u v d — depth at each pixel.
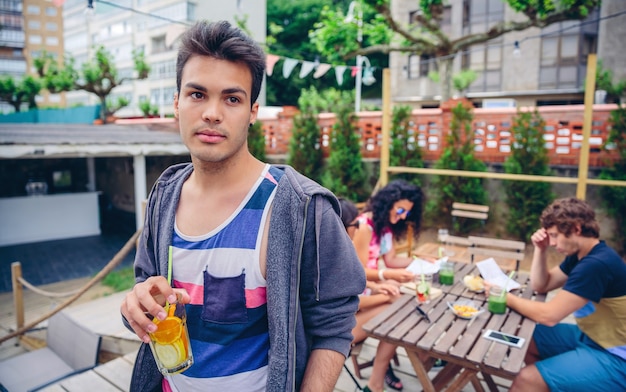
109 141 8.66
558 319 2.17
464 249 4.92
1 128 9.92
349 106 8.24
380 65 23.48
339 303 0.96
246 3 19.86
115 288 7.39
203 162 0.96
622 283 2.03
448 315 2.42
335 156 8.16
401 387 2.79
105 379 2.86
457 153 7.05
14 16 43.81
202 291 0.96
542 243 2.69
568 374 2.01
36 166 12.66
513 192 6.68
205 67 0.88
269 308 0.92
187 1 19.70
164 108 22.75
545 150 6.40
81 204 11.42
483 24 16.62
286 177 0.97
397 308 2.50
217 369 0.96
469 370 2.04
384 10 9.06
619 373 1.95
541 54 15.99
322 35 10.03
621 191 6.00
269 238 0.93
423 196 3.29
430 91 18.34
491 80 16.97
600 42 15.10
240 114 0.91
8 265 8.84
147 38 25.30
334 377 0.94
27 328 4.18
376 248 3.19
